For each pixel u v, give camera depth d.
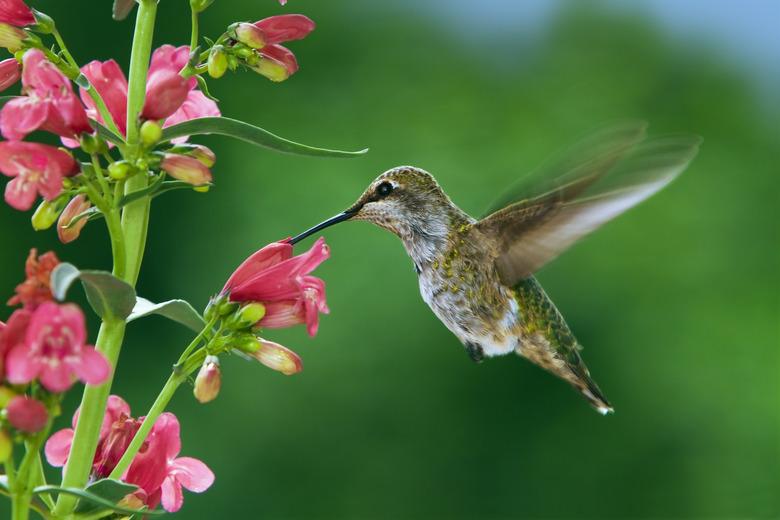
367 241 18.45
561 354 5.91
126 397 19.00
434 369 18.38
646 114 25.41
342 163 20.73
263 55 4.48
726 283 20.69
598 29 26.12
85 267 19.75
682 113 25.69
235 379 18.45
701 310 20.19
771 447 19.22
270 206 19.92
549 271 19.78
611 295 19.83
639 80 25.59
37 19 4.27
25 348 3.59
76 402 15.39
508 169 20.83
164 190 4.18
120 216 4.24
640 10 26.52
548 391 19.14
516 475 19.16
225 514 18.16
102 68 4.36
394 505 18.59
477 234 5.75
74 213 4.29
